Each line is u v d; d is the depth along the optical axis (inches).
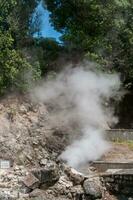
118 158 1059.3
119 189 929.5
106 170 987.9
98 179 925.8
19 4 1311.5
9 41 1167.6
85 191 895.7
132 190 925.8
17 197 840.3
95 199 893.8
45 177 892.6
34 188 877.2
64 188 895.7
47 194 874.8
